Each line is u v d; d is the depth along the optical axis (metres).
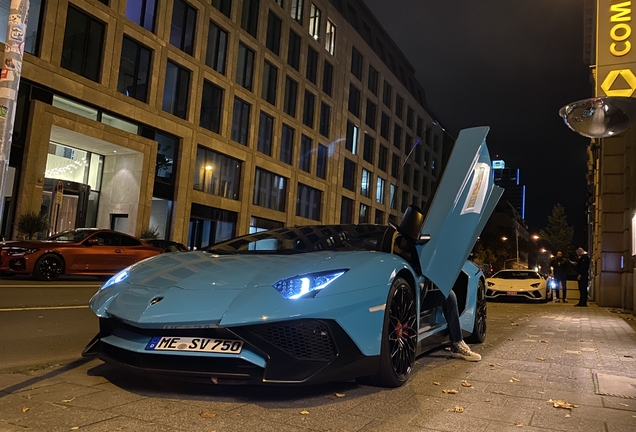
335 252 3.46
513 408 2.85
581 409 2.87
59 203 18.36
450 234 3.80
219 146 26.00
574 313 10.98
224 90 26.47
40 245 11.01
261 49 29.30
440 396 3.05
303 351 2.74
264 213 29.75
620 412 2.82
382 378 3.12
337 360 2.77
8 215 16.84
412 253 3.87
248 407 2.65
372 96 43.03
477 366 4.08
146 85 22.08
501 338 6.00
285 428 2.35
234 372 2.67
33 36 17.75
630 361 4.48
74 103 19.03
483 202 4.15
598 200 18.19
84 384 3.00
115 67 20.31
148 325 2.69
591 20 16.28
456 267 3.98
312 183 34.38
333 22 37.34
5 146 3.75
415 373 3.73
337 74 37.53
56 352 4.17
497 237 75.25
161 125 22.53
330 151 36.53
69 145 20.34
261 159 29.30
